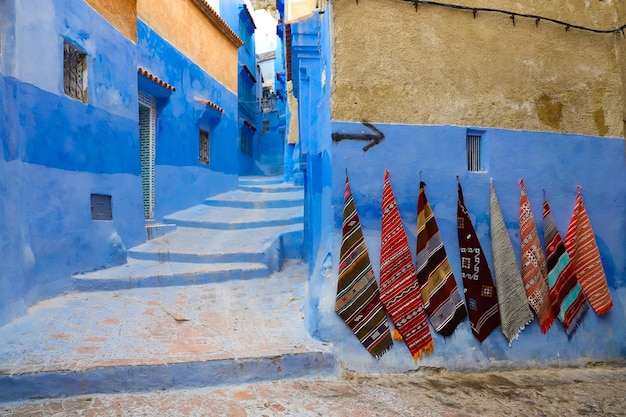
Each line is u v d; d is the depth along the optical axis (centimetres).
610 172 488
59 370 333
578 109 480
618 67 498
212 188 1128
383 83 422
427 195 425
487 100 448
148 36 865
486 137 446
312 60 514
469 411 334
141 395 340
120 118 683
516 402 356
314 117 514
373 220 412
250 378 368
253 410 322
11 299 438
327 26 431
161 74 907
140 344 393
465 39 445
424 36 434
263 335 423
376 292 404
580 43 483
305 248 745
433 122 432
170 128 945
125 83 702
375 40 423
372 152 416
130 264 652
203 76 1105
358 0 421
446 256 423
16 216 455
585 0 489
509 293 432
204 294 560
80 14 586
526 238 445
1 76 446
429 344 407
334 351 392
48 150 516
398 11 429
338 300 400
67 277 543
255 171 2078
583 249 468
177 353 374
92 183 604
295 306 511
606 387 397
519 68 460
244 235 793
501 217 439
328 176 424
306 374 380
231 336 420
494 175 445
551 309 446
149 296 546
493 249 435
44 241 503
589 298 463
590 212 476
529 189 455
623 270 486
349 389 364
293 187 1205
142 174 879
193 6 1058
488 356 420
